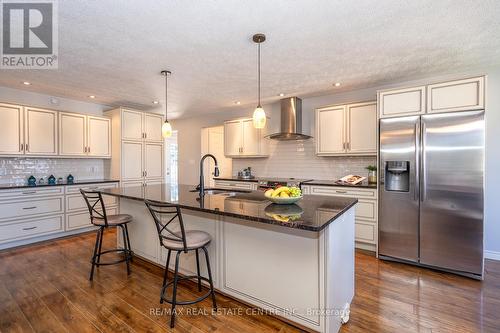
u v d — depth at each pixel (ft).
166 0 5.83
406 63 9.62
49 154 13.01
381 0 5.88
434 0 5.88
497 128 9.91
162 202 7.09
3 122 11.55
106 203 14.60
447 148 8.82
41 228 12.12
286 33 7.32
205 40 7.72
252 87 12.56
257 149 15.83
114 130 15.58
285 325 6.01
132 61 9.27
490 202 10.04
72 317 6.32
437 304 6.87
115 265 9.49
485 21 6.74
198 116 20.35
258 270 6.41
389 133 9.90
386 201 10.01
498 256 9.91
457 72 10.61
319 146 13.33
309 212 5.69
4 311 6.57
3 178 12.50
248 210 5.96
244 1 5.87
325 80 11.53
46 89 12.75
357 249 11.35
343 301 6.25
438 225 9.01
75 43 7.89
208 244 6.94
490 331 5.75
